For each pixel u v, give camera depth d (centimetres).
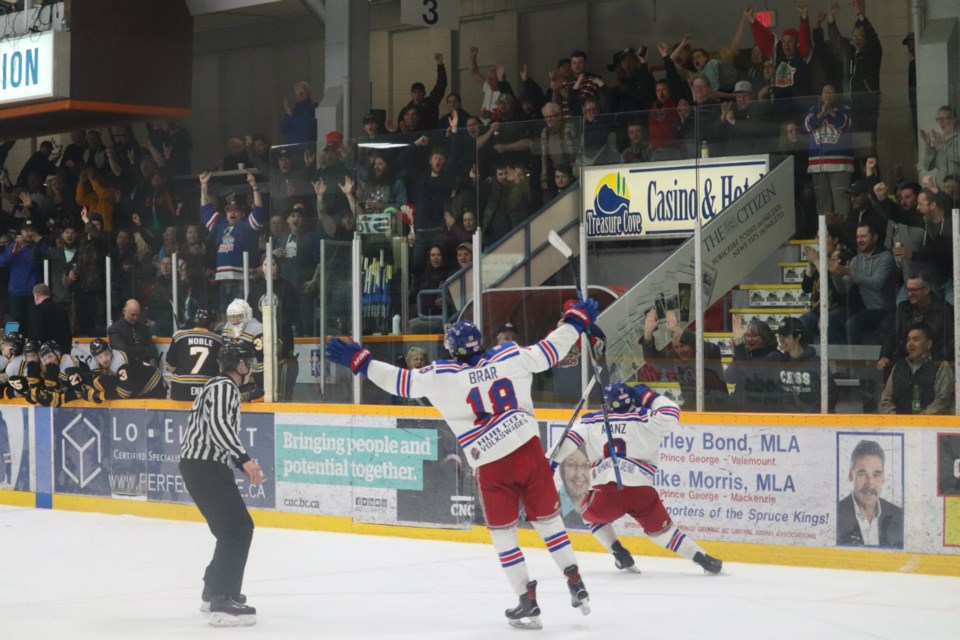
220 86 2555
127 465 1587
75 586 1077
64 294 1766
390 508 1366
